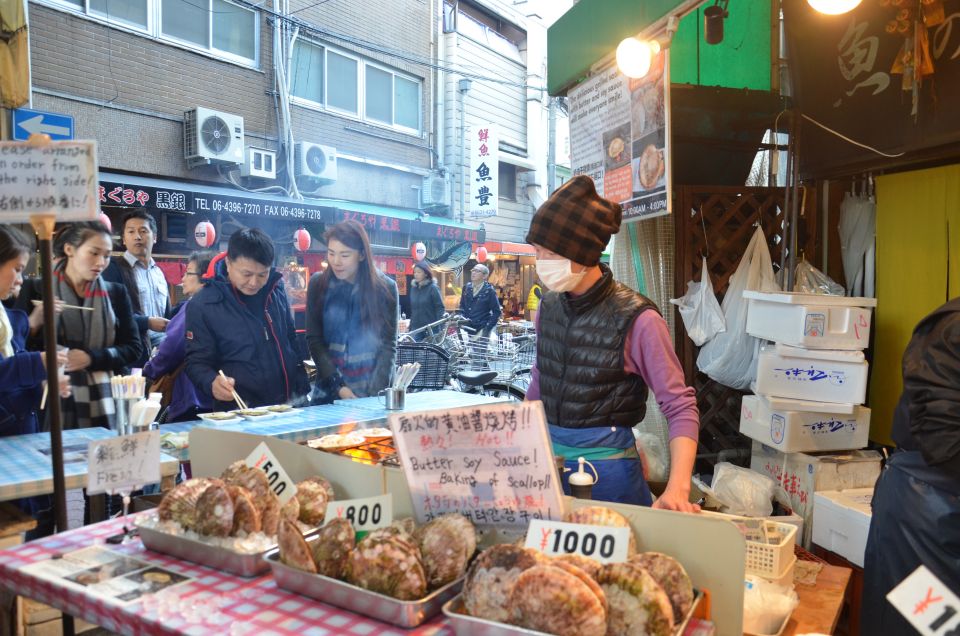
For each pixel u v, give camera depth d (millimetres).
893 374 3848
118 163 8430
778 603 1676
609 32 3721
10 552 1561
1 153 1548
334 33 11000
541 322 2418
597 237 2094
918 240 3660
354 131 11609
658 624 1129
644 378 2170
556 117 16391
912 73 3191
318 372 3980
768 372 3381
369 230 11234
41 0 7609
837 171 4020
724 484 3205
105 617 1308
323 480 1768
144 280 5273
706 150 4547
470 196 13477
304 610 1287
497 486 1432
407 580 1257
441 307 8930
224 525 1481
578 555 1262
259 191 10008
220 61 9492
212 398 3439
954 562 1998
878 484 2305
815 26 3830
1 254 2549
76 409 3174
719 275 4223
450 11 13648
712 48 4578
